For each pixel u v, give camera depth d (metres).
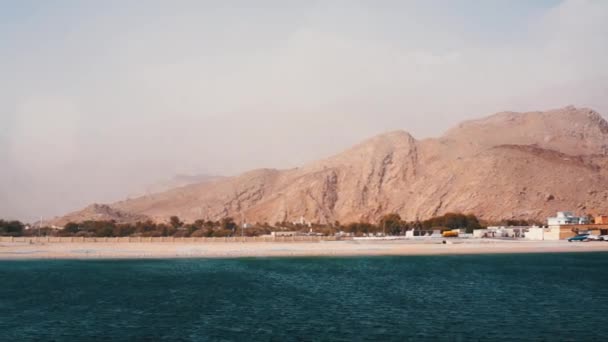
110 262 107.56
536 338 38.88
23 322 46.50
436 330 41.38
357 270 88.06
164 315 48.97
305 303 54.47
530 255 116.44
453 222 184.12
